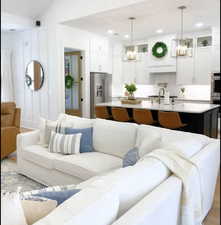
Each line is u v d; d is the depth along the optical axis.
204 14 4.95
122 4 4.39
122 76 8.17
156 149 1.87
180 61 6.86
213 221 2.22
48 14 5.75
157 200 1.19
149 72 7.52
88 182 1.91
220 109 6.06
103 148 2.89
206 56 6.43
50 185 2.82
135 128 2.66
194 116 4.25
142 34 6.97
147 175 1.37
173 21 5.49
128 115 4.76
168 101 5.17
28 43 6.43
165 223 1.28
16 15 5.60
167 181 1.43
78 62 6.53
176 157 1.65
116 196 1.10
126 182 1.24
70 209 0.94
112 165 2.47
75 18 5.19
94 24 5.71
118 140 2.75
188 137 2.25
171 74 7.52
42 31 5.98
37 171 2.97
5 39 6.84
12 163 3.80
